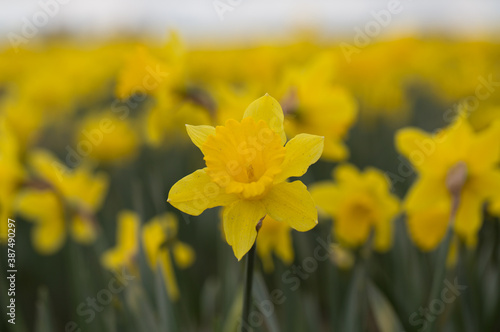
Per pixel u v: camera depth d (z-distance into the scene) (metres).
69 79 2.08
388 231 0.65
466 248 0.60
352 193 0.65
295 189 0.41
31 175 0.74
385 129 1.67
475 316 0.58
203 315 0.78
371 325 0.77
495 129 0.53
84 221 0.73
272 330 0.53
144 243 0.62
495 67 1.79
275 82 1.36
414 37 1.60
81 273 0.67
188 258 0.67
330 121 0.64
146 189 1.03
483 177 0.55
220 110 0.65
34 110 1.47
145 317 0.60
